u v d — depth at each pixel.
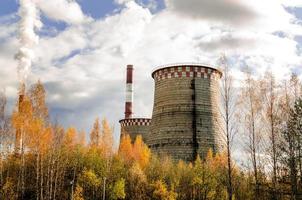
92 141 70.25
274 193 30.83
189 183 64.12
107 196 58.03
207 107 86.62
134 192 60.47
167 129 85.81
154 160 74.81
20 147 53.59
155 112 90.69
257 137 33.81
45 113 51.84
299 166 30.75
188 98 86.19
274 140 31.72
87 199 56.81
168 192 58.72
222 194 56.47
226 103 30.66
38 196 50.81
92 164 63.25
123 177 63.31
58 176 56.06
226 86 31.02
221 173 54.66
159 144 86.19
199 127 84.38
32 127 50.84
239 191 41.59
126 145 75.50
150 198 59.53
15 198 49.94
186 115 84.94
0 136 52.53
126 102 118.94
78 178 57.06
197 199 61.72
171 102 87.12
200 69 88.31
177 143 83.81
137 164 64.62
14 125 51.41
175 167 71.88
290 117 31.95
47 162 55.72
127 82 119.50
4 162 56.22
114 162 64.88
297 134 31.16
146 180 62.22
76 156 63.78
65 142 63.62
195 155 82.25
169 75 89.00
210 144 84.00
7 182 49.72
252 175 35.81
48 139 52.16
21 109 51.12
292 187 30.17
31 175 58.75
